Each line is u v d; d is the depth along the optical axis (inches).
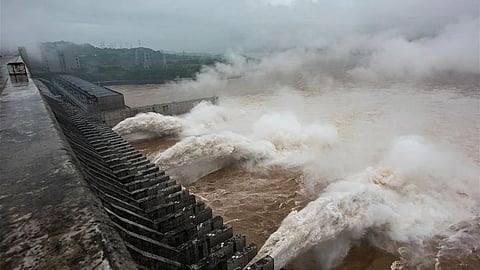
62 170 312.2
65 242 193.5
